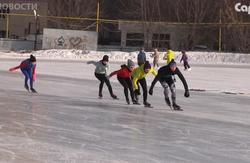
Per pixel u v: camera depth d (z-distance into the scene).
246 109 20.12
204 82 32.78
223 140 12.66
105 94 23.70
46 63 46.09
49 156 9.85
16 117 15.05
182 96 24.22
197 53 64.62
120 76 20.14
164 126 14.63
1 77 30.52
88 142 11.57
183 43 78.88
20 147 10.62
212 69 45.72
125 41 82.44
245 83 32.97
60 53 60.72
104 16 93.06
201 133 13.66
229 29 73.94
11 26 95.56
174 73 18.17
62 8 89.19
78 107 18.23
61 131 12.91
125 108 18.62
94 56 60.34
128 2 91.50
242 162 10.10
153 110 18.42
